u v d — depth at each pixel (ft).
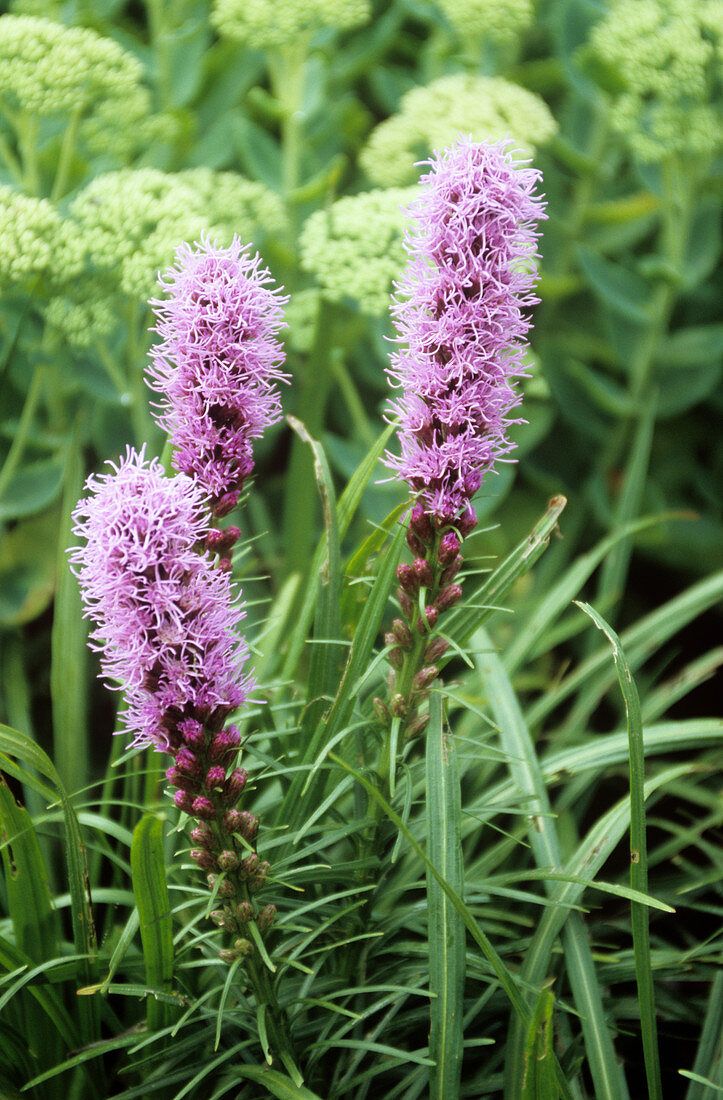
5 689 4.15
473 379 3.15
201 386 3.16
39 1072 3.39
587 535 5.30
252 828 3.14
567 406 5.20
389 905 3.55
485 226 3.10
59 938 3.47
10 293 4.11
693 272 5.02
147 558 3.00
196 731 3.10
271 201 4.50
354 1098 3.36
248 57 5.34
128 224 3.97
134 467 3.04
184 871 3.57
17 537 4.47
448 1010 3.15
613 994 3.72
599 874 4.06
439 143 4.35
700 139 4.49
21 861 3.33
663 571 5.36
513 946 3.41
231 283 3.15
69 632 3.76
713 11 4.50
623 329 5.17
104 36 5.16
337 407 5.29
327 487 3.46
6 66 4.04
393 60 6.49
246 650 3.12
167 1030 3.21
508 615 4.61
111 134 4.51
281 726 3.63
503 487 4.50
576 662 4.93
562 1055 3.34
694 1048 3.64
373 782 3.30
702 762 3.97
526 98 4.47
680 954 3.50
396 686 3.25
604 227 5.52
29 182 4.22
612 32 4.58
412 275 3.17
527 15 4.67
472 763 3.63
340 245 4.05
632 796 3.18
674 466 5.41
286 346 4.99
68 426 4.82
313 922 3.38
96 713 4.38
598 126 5.23
